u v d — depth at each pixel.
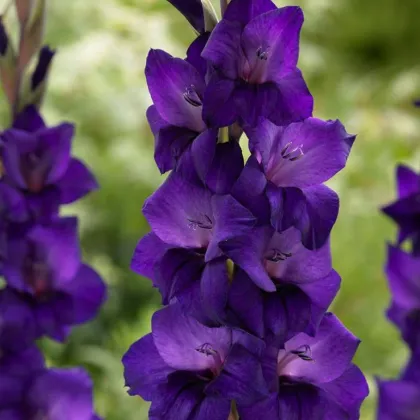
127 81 4.91
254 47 1.65
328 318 1.70
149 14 5.67
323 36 7.17
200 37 1.68
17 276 1.99
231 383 1.64
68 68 4.77
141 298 4.20
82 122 4.77
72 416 1.91
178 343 1.69
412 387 1.86
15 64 2.03
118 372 3.52
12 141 1.98
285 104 1.65
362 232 4.54
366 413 3.54
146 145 4.93
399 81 6.14
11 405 1.91
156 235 1.69
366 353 4.03
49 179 2.02
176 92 1.68
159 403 1.68
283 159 1.67
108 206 4.57
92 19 5.13
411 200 2.05
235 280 1.64
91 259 4.18
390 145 5.21
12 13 3.63
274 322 1.64
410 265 2.01
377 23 7.25
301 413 1.67
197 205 1.66
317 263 1.67
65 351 3.74
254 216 1.62
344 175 4.74
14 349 1.95
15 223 1.99
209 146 1.64
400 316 2.03
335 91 5.69
